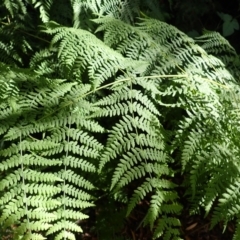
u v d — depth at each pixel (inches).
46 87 70.4
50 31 76.5
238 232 65.9
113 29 84.0
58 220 65.8
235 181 65.7
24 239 59.5
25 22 97.0
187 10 120.4
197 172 65.2
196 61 83.9
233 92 79.5
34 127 65.6
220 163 66.4
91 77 73.3
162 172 67.5
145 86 74.2
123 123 68.4
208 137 68.4
